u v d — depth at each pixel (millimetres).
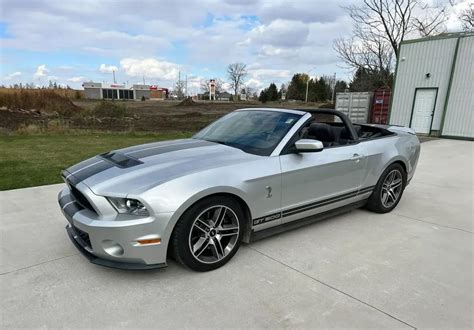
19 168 6660
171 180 2510
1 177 5918
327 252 3143
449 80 13727
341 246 3281
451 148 10875
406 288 2553
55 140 11117
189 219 2541
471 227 3855
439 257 3084
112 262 2488
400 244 3355
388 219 4094
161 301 2336
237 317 2172
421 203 4793
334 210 3783
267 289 2504
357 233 3625
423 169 7340
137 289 2484
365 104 17391
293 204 3234
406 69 15258
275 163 3037
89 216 2510
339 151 3602
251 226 2967
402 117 15695
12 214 4059
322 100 68438
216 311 2232
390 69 24922
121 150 3420
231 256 2900
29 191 5078
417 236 3566
